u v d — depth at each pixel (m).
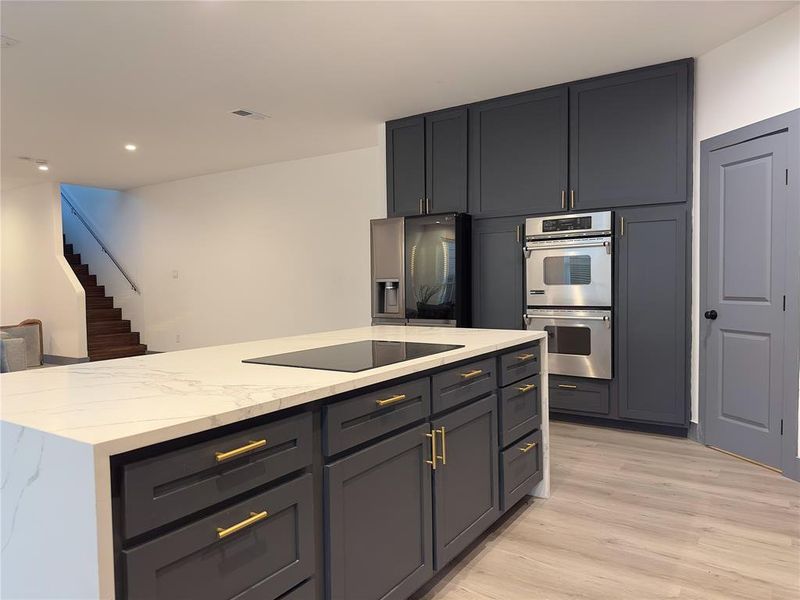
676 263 3.78
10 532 1.13
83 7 2.86
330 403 1.51
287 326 6.79
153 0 2.82
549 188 4.22
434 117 4.75
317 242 6.48
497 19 3.11
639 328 3.91
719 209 3.50
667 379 3.83
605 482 3.05
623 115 3.92
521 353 2.62
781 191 3.08
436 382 1.96
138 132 5.23
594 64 3.78
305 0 2.85
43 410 1.19
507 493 2.46
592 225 3.99
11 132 5.16
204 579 1.17
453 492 2.06
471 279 4.61
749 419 3.33
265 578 1.32
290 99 4.38
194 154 6.18
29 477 1.07
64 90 4.07
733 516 2.59
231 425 1.23
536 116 4.26
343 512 1.54
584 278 4.04
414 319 4.64
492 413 2.36
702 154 3.63
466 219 4.54
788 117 3.02
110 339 8.16
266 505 1.31
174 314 8.00
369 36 3.28
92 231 9.22
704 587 2.01
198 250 7.64
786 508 2.67
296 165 6.61
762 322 3.21
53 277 7.81
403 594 1.78
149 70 3.73
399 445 1.76
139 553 1.03
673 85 3.75
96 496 0.95
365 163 6.05
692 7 3.00
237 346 2.28
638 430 4.03
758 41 3.22
